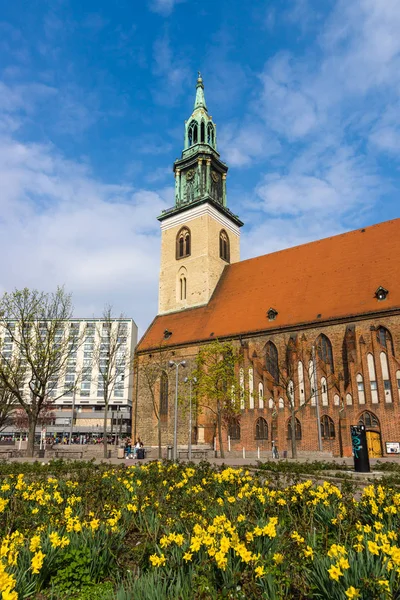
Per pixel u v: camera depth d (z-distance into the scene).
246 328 53.72
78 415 127.19
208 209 67.62
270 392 49.53
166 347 60.50
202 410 53.84
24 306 45.66
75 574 7.72
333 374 45.47
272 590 6.36
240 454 47.81
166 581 6.79
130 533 10.81
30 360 43.94
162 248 72.06
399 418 40.72
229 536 8.20
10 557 6.96
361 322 45.16
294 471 23.95
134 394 63.00
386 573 6.35
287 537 8.00
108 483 16.34
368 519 10.24
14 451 42.34
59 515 10.12
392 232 51.31
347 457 41.78
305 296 52.25
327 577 6.46
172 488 14.87
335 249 55.19
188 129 74.44
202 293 64.12
